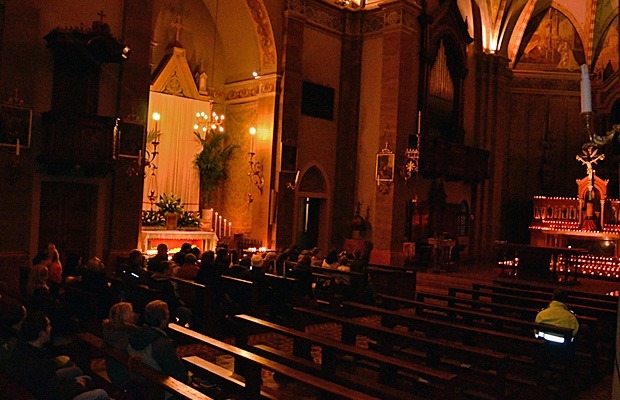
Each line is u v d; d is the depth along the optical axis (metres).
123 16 13.54
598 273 19.91
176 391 4.23
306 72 18.47
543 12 25.95
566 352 7.68
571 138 25.81
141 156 13.31
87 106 12.95
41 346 4.60
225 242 17.59
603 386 8.45
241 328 7.43
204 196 18.56
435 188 20.94
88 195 13.34
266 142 17.67
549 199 23.59
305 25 18.31
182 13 18.09
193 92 18.16
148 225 16.06
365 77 19.36
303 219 19.86
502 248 18.97
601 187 22.19
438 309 9.03
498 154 25.11
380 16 19.00
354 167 19.47
